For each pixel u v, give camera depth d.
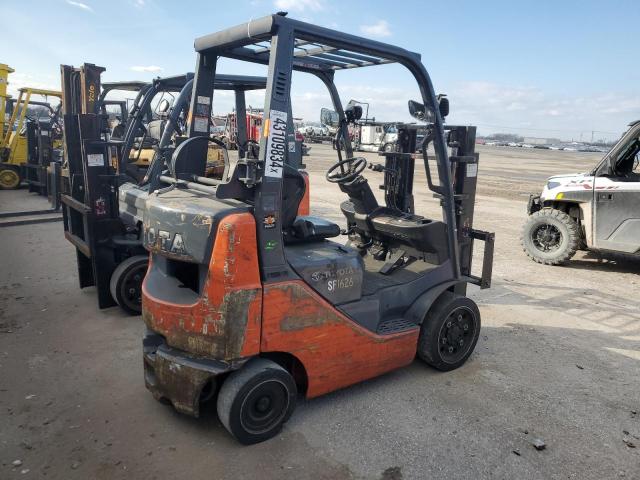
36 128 12.43
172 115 5.20
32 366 3.77
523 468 2.79
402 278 3.83
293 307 2.88
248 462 2.76
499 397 3.54
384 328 3.55
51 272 6.10
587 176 7.05
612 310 5.44
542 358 4.21
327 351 3.11
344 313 3.20
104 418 3.12
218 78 5.44
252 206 2.77
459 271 4.04
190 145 3.53
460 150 4.17
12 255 6.84
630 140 6.63
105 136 6.28
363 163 4.13
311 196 13.21
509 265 7.18
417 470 2.74
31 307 4.96
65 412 3.18
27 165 12.35
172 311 2.83
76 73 6.30
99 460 2.74
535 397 3.57
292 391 2.98
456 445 2.97
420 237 3.86
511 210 12.05
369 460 2.81
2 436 2.92
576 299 5.78
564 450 2.97
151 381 3.08
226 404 2.76
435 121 3.61
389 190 4.49
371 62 3.76
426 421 3.21
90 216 4.72
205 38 3.26
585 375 3.93
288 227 3.35
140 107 6.96
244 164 2.67
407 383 3.69
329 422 3.16
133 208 5.35
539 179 21.03
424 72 3.47
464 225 4.29
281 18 2.67
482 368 3.98
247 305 2.70
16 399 3.31
